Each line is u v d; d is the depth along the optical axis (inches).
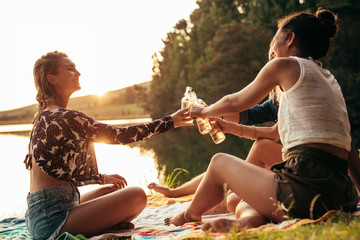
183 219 90.9
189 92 112.5
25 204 213.9
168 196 135.2
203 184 86.6
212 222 72.8
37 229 94.0
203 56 1918.1
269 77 78.0
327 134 72.0
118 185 113.8
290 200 72.3
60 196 94.4
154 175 349.1
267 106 120.3
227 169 82.2
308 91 73.9
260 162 108.4
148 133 102.0
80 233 92.9
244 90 82.6
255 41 1456.7
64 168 95.0
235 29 1550.2
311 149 72.1
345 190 73.7
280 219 75.3
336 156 73.0
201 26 1964.8
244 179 79.4
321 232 56.4
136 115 5034.5
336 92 76.8
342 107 76.4
